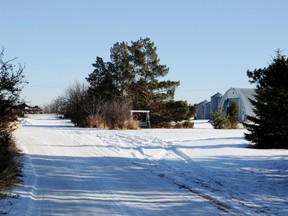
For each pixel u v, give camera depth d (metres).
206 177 11.89
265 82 11.34
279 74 10.98
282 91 11.43
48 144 19.98
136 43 48.56
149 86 46.81
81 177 11.62
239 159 15.44
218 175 12.18
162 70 48.06
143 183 10.95
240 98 53.06
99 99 42.09
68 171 12.57
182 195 9.48
